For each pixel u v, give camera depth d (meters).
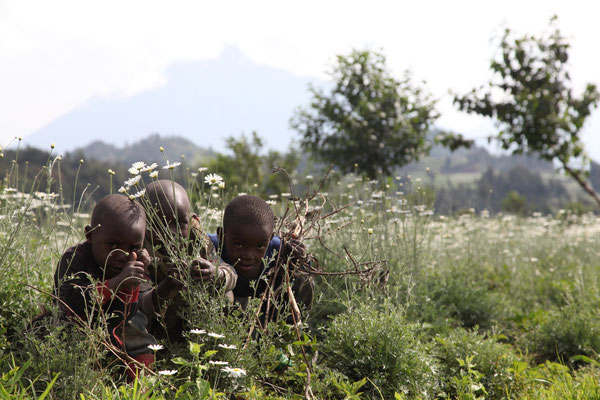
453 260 6.41
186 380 2.63
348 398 2.78
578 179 11.95
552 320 4.70
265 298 3.13
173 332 3.05
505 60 11.77
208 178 3.27
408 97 13.46
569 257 7.54
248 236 3.00
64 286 2.71
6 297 2.81
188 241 2.86
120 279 2.59
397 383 3.04
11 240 2.83
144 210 2.82
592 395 2.99
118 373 2.74
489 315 4.91
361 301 3.65
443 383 3.24
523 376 3.43
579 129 11.69
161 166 3.09
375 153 12.84
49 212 3.51
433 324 4.26
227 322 2.78
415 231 4.79
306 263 3.48
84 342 2.45
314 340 3.03
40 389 2.40
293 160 16.61
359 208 4.98
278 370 3.17
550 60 11.66
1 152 3.19
